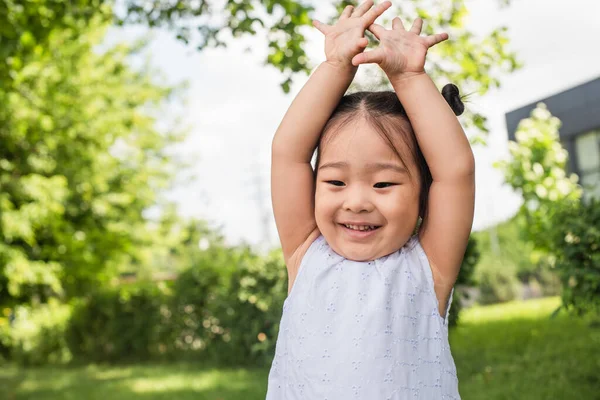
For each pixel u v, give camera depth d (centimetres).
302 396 158
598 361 553
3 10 542
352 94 167
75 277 1327
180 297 1062
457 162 154
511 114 1082
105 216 1462
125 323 1146
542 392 489
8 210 1047
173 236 1681
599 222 473
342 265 164
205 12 605
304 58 568
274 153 169
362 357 154
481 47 600
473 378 579
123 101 1480
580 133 1020
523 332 816
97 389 778
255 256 942
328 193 159
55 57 1082
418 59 154
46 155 1177
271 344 842
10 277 1090
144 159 1719
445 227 159
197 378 806
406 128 158
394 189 156
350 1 550
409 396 155
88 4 618
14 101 998
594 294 476
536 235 710
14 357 1207
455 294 687
